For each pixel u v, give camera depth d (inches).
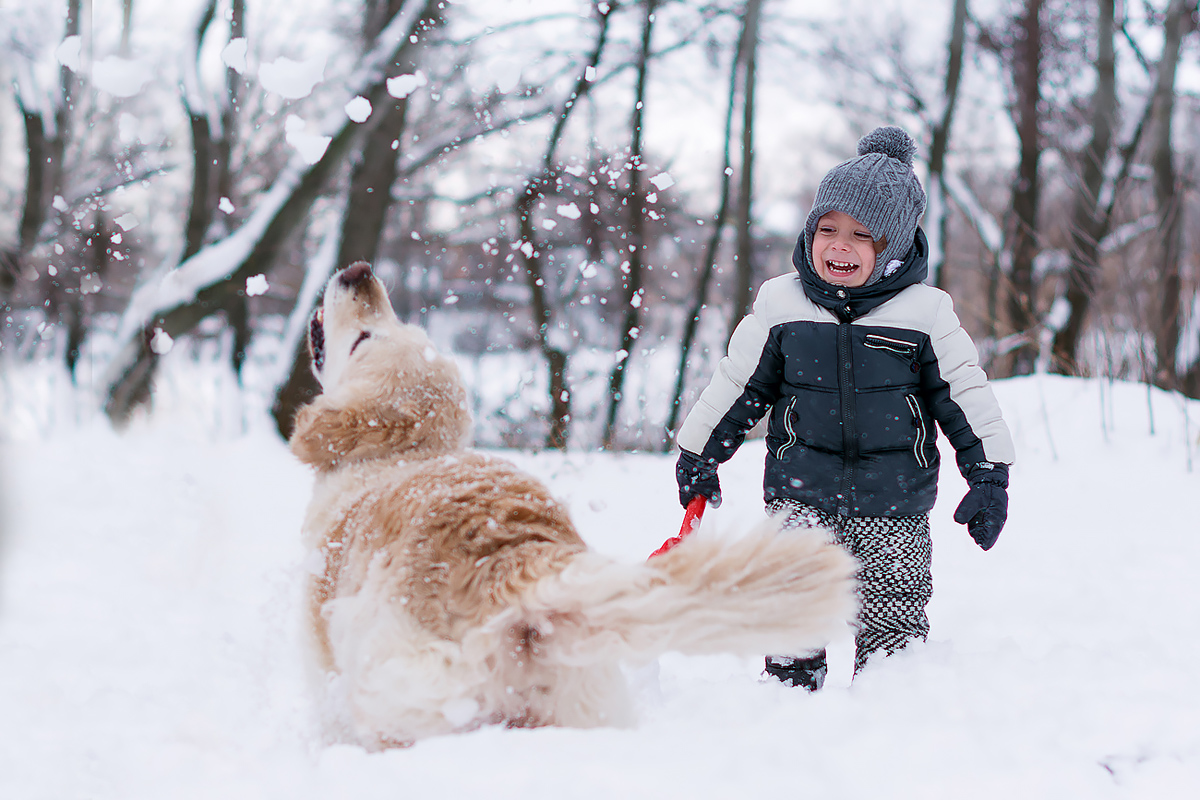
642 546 193.3
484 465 90.6
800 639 74.3
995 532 103.3
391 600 80.6
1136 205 416.8
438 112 404.5
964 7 590.2
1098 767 73.4
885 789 68.8
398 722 78.4
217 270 354.6
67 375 364.8
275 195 362.6
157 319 351.6
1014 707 85.8
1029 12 562.9
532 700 81.0
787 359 111.7
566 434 319.3
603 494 242.8
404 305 502.0
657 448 376.2
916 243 113.3
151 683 116.0
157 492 243.1
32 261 361.1
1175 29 492.1
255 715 101.5
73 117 363.6
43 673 119.1
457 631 78.5
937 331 108.7
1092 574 176.4
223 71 387.5
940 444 277.9
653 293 451.5
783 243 618.8
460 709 77.2
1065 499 236.5
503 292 415.8
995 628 141.9
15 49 357.7
